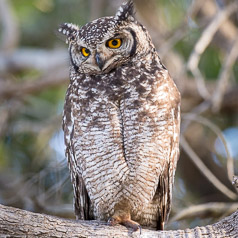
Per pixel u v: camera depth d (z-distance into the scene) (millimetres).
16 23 17875
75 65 10852
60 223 9094
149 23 16578
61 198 14008
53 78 16906
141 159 10297
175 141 10648
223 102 16453
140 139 10250
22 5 17547
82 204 10930
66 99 10875
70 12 16844
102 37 10523
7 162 16359
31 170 15039
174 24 16672
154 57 10789
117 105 10344
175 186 14922
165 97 10336
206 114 16734
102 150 10297
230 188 16062
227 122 16922
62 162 13820
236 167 16109
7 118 16531
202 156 16484
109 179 10414
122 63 10594
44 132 15477
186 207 13516
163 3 16641
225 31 16266
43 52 18344
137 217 11062
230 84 16672
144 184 10453
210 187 16312
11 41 18000
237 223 9328
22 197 13750
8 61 18109
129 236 9469
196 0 14852
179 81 15453
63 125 11000
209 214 13359
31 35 18625
